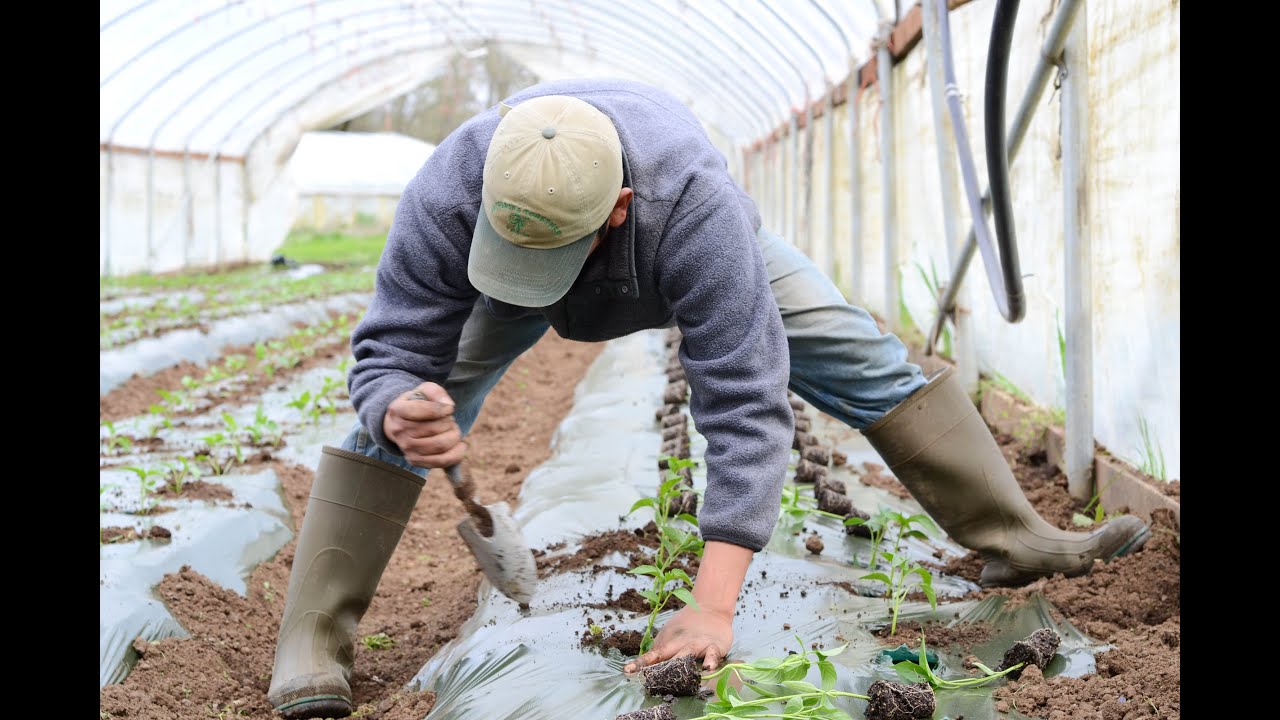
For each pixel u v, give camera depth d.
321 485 2.75
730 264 2.29
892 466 3.01
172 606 3.34
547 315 2.61
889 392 2.88
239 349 10.31
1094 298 4.13
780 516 3.84
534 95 2.48
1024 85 4.83
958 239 5.25
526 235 2.11
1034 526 3.06
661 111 2.45
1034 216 4.82
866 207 8.95
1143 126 3.57
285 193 20.48
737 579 2.41
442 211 2.32
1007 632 2.74
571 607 3.00
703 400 2.40
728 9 10.00
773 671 2.22
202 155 18.39
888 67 7.07
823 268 11.02
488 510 2.49
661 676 2.30
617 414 5.95
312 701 2.62
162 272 17.12
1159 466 3.52
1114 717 2.19
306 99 19.69
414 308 2.43
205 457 5.36
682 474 4.16
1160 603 2.80
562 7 14.55
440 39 18.55
